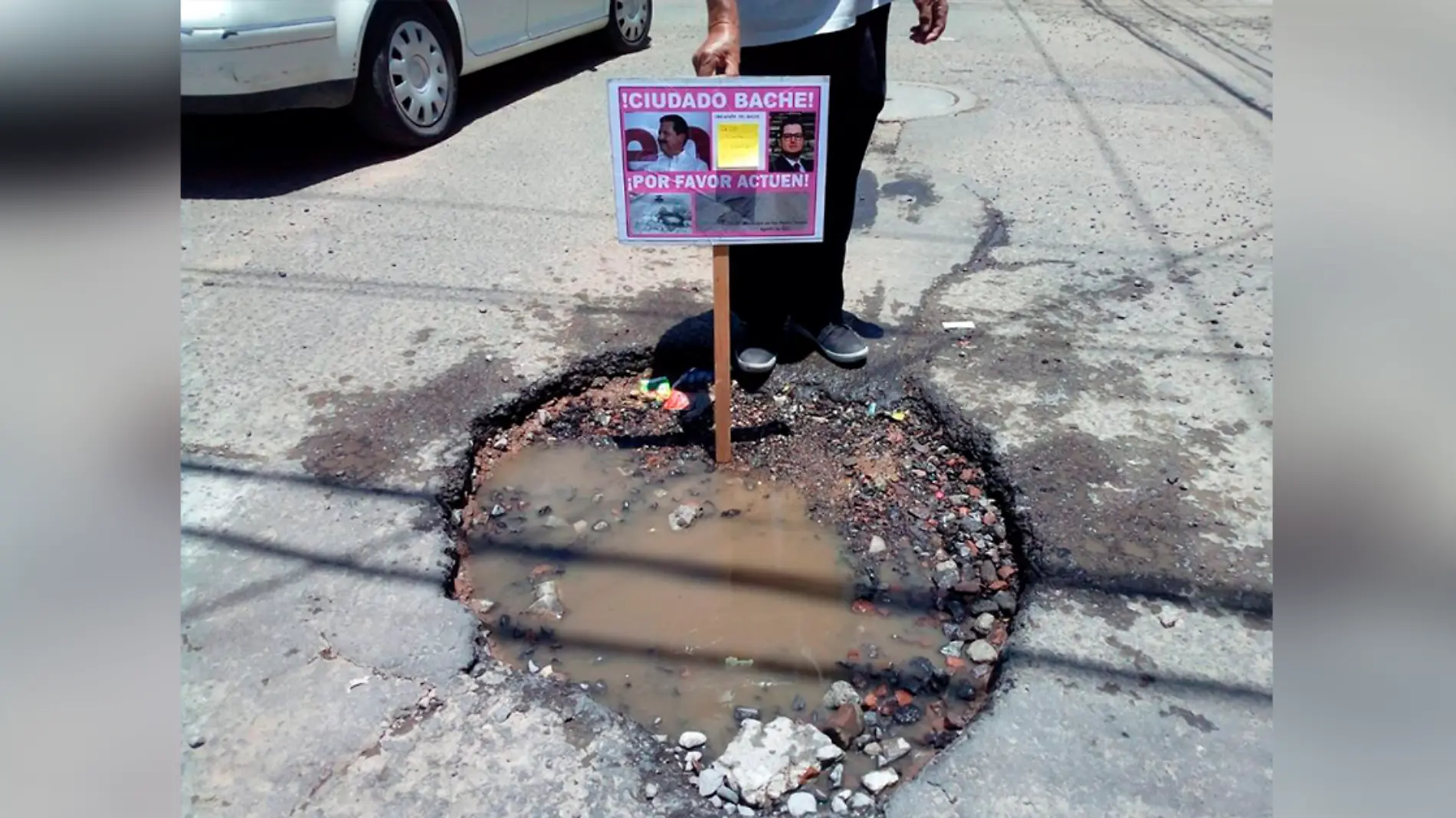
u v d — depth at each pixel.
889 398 3.07
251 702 1.99
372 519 2.51
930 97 6.21
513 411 3.01
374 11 4.72
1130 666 2.07
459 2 5.30
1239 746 1.90
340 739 1.92
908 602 2.41
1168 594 2.26
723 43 2.44
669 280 3.76
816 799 1.88
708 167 2.52
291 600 2.25
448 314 3.49
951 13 9.02
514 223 4.29
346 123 5.61
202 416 2.90
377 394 3.02
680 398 3.16
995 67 7.01
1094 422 2.87
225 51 4.21
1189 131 5.55
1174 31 8.31
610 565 2.53
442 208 4.46
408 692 2.03
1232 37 8.12
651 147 2.50
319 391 3.03
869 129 2.91
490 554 2.56
